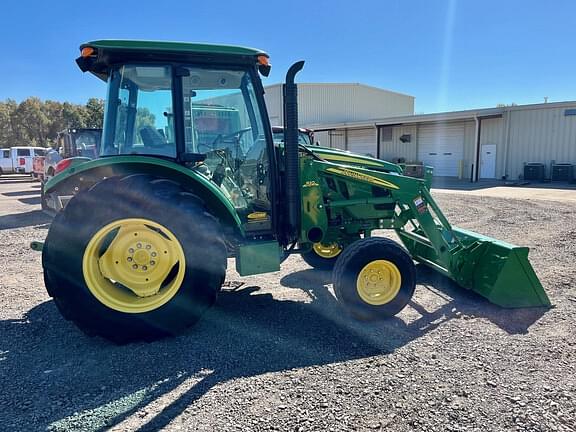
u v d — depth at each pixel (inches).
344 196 160.4
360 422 89.5
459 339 128.7
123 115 136.4
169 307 127.4
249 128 148.5
